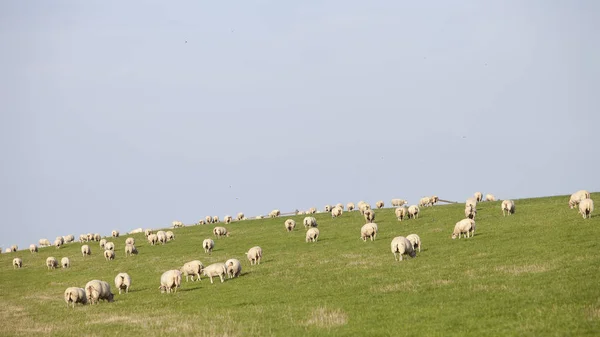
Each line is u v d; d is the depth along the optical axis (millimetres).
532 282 32219
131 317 34500
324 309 31250
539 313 25766
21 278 64250
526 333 23094
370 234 58438
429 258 44562
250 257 52875
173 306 37281
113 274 58500
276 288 39750
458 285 33906
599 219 51750
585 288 29312
